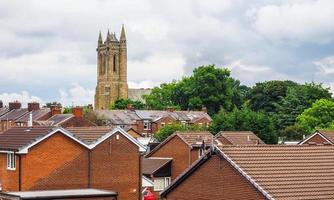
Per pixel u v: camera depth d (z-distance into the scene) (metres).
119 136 60.62
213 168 39.12
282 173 36.75
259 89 185.25
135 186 61.34
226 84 191.00
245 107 146.00
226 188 37.97
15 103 151.38
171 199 42.47
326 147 41.59
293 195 34.44
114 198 51.03
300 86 165.00
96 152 59.22
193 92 192.25
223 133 91.94
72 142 58.06
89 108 163.00
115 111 160.00
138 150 61.78
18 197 46.97
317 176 37.16
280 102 173.25
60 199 48.16
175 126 118.00
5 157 58.09
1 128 145.25
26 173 55.97
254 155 38.34
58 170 57.28
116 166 60.28
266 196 34.38
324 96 155.88
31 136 57.84
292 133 124.00
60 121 115.88
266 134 117.06
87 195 49.56
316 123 127.31
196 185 40.47
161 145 84.00
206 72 190.88
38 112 136.12
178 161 81.56
